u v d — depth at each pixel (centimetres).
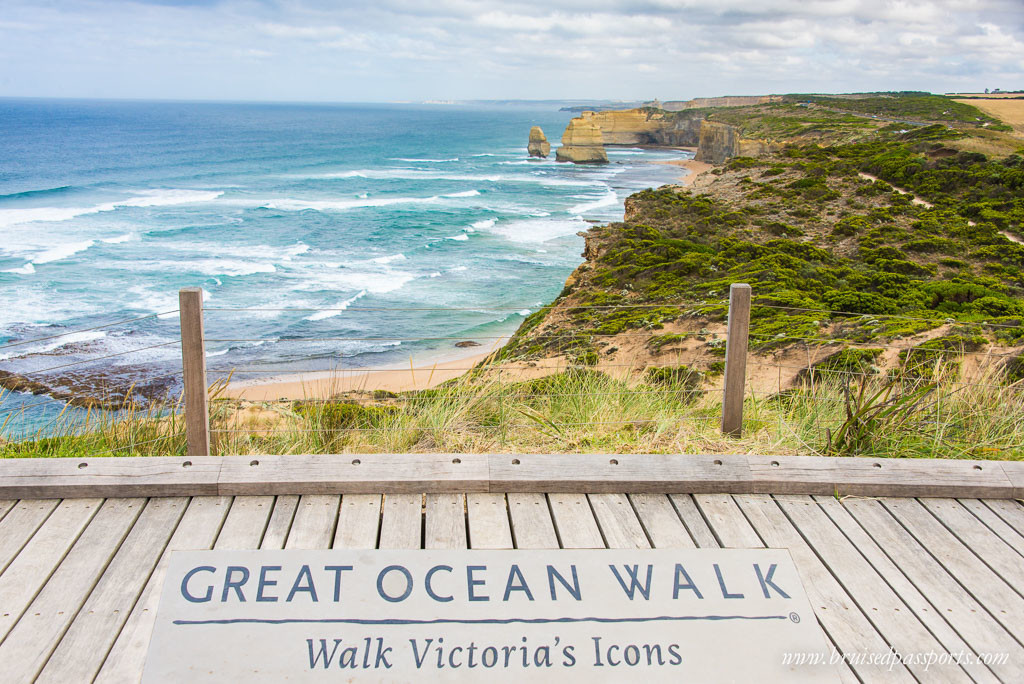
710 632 251
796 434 448
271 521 298
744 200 3372
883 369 863
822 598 266
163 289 3244
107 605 250
